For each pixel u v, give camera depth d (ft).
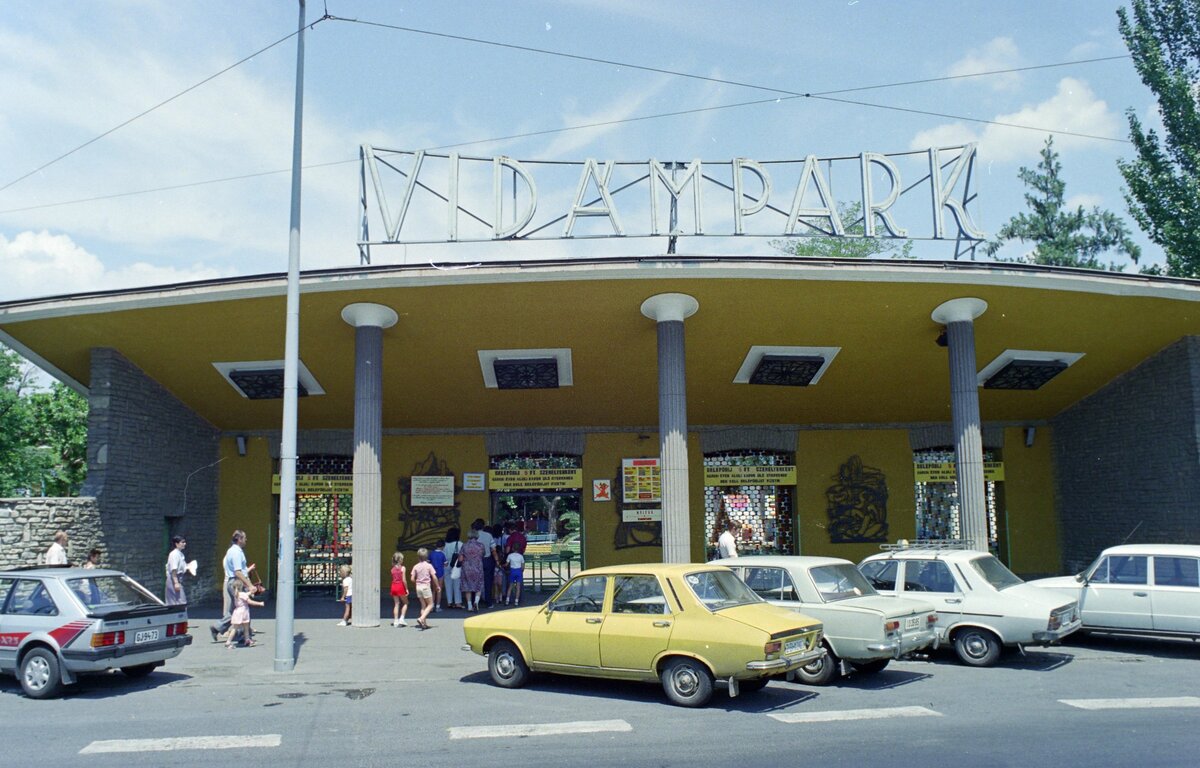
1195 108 83.20
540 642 33.99
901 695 33.17
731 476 75.31
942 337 58.03
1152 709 30.45
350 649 45.03
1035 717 29.22
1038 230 134.62
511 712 30.48
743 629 29.94
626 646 32.09
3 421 100.53
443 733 27.35
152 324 55.26
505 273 49.90
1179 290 54.19
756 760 23.89
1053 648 45.32
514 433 74.13
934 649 43.32
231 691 34.78
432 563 62.90
